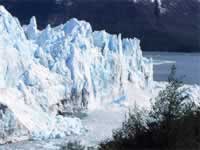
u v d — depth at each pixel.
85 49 45.97
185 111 10.27
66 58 44.28
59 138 32.34
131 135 9.84
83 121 38.50
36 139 32.00
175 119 9.84
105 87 46.12
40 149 28.36
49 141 31.39
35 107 36.94
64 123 35.78
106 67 47.03
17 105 34.91
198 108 10.80
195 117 10.26
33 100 37.34
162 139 9.46
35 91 38.31
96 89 44.78
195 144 9.40
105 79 46.22
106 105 45.06
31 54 42.31
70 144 10.88
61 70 42.84
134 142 9.67
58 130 34.19
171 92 10.20
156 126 9.86
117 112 42.62
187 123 9.70
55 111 39.84
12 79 36.69
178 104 10.07
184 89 11.05
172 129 9.48
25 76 38.31
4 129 31.31
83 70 44.03
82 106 42.94
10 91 35.69
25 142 31.28
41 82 39.12
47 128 34.47
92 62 46.03
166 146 9.41
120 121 38.38
